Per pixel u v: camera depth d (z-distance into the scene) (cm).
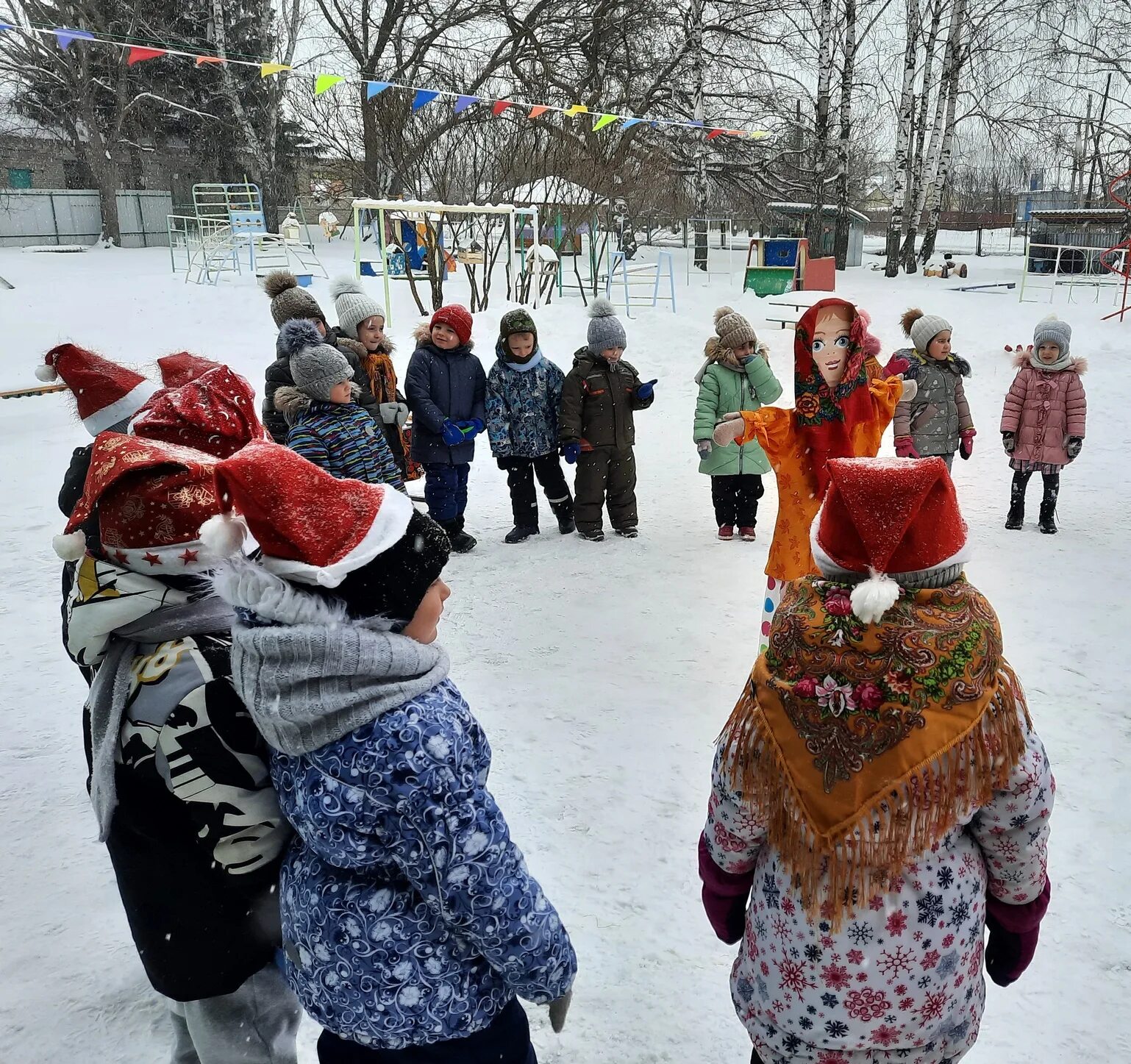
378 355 638
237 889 175
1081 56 2502
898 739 157
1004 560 607
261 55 2891
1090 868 302
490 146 1747
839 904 163
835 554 164
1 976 263
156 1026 245
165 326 1347
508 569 614
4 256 2189
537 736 393
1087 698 416
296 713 147
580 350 661
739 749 172
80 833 332
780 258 1905
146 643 177
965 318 1594
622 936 276
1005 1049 234
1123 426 985
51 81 2978
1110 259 2422
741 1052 235
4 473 801
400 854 152
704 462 648
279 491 150
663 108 2597
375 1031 157
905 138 2405
